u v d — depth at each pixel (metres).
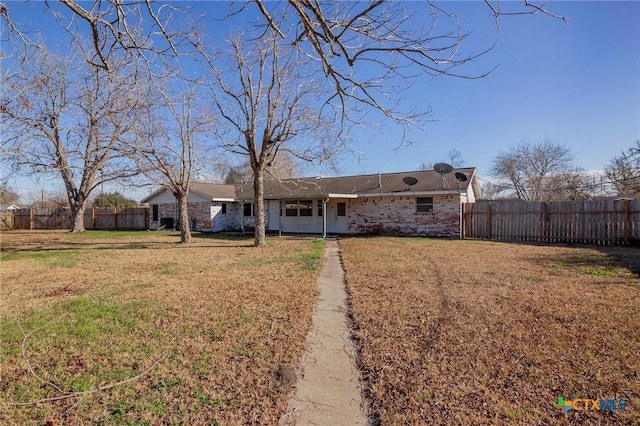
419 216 18.22
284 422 2.61
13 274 8.29
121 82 4.44
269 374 3.32
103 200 32.91
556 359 3.47
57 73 7.67
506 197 34.88
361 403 2.85
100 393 2.98
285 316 4.96
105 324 4.64
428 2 2.37
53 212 28.22
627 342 3.82
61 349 3.88
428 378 3.18
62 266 9.43
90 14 2.49
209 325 4.60
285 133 12.35
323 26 2.42
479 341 3.95
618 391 2.89
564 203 14.38
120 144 11.91
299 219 21.92
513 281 6.88
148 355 3.71
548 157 32.75
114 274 8.18
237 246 14.16
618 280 6.87
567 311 4.92
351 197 18.78
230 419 2.64
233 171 28.59
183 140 14.77
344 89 3.00
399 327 4.45
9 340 4.12
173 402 2.85
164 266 9.24
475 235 16.72
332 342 4.08
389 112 3.05
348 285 6.80
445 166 17.09
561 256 10.27
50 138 9.30
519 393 2.90
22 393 2.99
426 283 6.80
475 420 2.57
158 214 26.00
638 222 12.77
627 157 18.62
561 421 2.53
